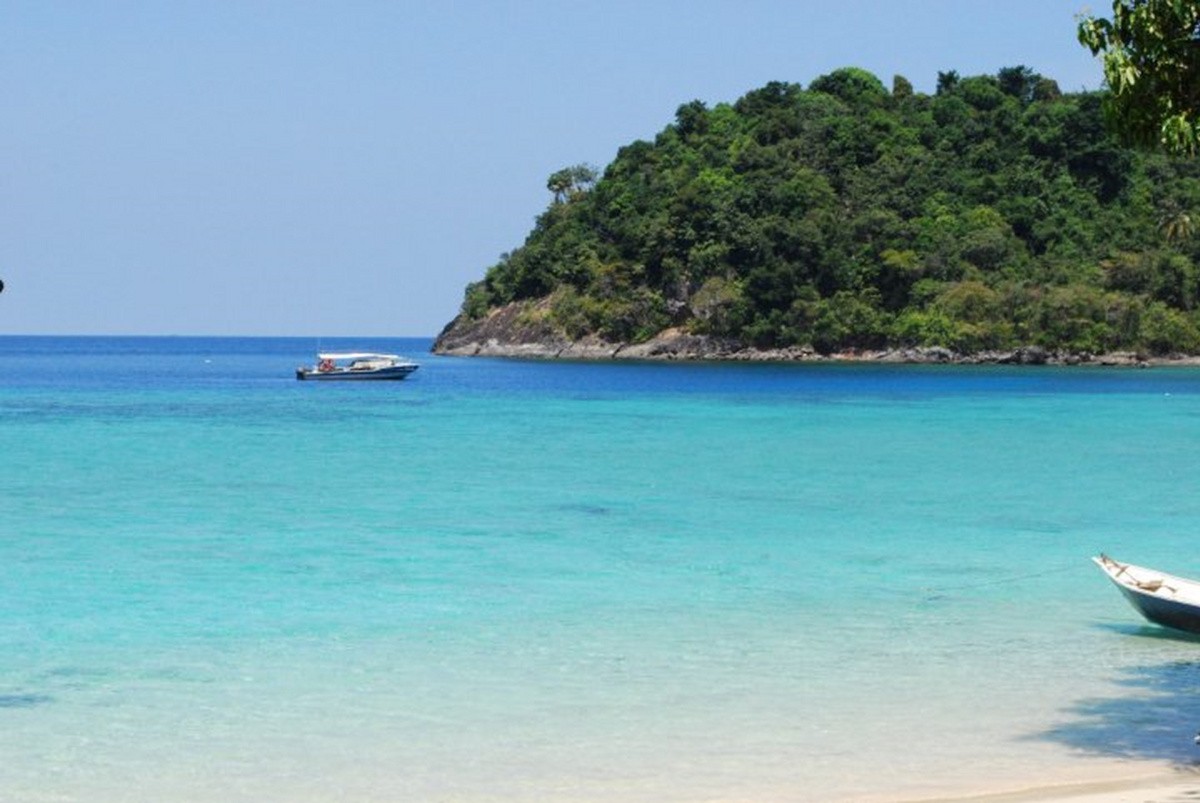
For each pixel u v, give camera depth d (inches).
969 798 621.3
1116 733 732.0
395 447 2719.0
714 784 653.3
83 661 906.7
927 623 1039.6
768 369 7726.4
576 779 663.1
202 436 2984.7
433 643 964.6
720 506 1796.3
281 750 709.9
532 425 3376.0
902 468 2311.8
